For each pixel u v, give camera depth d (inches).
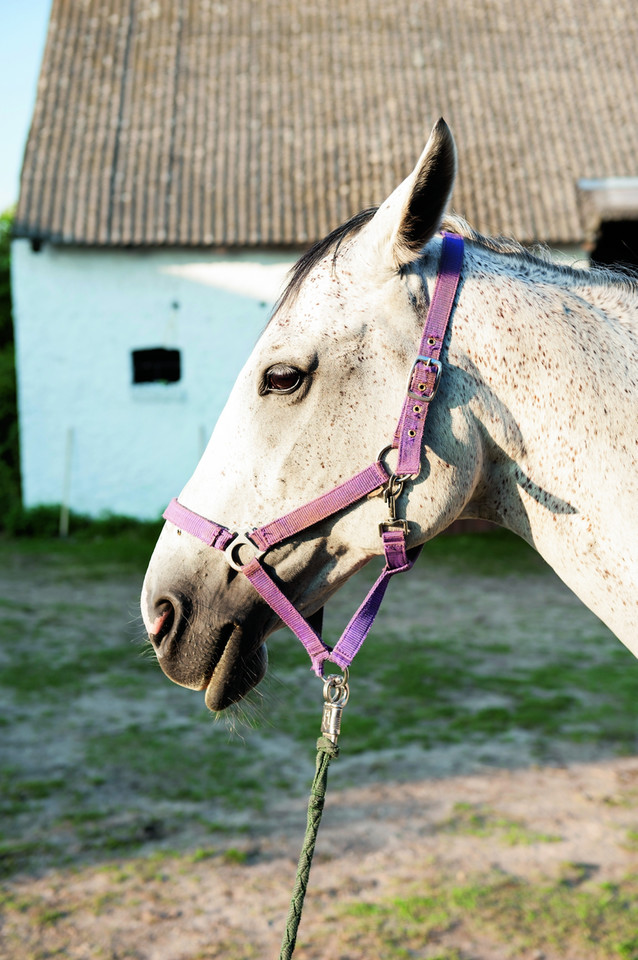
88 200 396.8
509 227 386.0
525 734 166.2
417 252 53.7
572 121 438.3
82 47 462.6
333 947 100.7
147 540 382.3
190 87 450.6
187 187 406.3
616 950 99.0
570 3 504.1
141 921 106.7
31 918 107.3
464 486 56.1
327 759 54.5
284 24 486.9
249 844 125.3
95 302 395.5
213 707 58.4
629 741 162.2
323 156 421.4
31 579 312.8
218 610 57.9
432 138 49.6
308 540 57.0
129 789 143.1
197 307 398.3
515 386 56.4
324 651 55.5
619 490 55.1
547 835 126.3
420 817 133.0
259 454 56.7
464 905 108.8
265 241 383.2
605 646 230.5
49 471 402.9
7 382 482.9
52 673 206.5
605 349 57.4
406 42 478.0
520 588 305.9
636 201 395.5
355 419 55.1
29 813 134.4
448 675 202.7
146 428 402.0
